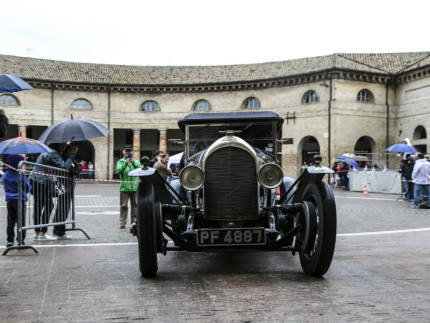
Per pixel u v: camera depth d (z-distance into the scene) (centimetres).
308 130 3628
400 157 3584
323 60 3722
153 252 527
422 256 704
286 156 3747
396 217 1298
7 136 4200
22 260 675
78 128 879
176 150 4503
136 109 4175
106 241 867
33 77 3906
